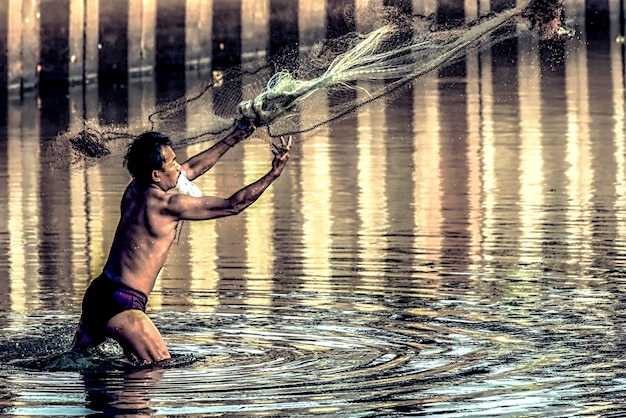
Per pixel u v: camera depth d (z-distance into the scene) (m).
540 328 15.97
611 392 13.33
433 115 41.03
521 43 67.88
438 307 17.14
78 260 20.67
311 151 33.38
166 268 19.83
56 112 45.22
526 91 47.78
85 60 57.09
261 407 12.91
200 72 62.75
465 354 14.84
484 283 18.48
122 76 59.53
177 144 16.12
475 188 27.11
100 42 59.28
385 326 16.20
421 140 35.09
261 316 16.83
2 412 12.83
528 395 13.24
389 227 22.94
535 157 31.34
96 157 16.78
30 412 12.83
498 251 20.72
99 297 14.98
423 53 15.75
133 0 59.16
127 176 29.67
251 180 28.91
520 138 34.88
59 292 18.41
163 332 16.08
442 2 66.75
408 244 21.39
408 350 15.08
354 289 18.23
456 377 13.91
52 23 55.50
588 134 35.38
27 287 18.72
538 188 26.97
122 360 14.77
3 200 26.70
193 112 16.89
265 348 15.32
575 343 15.25
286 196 26.53
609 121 38.16
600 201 25.27
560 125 37.50
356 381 13.82
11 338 15.85
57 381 13.97
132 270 15.06
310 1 67.50
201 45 64.19
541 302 17.30
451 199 25.81
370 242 21.61
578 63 59.34
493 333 15.77
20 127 40.53
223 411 12.80
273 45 68.31
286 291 18.19
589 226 22.73
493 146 33.44
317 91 15.84
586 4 81.06
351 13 16.47
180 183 15.30
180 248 21.41
